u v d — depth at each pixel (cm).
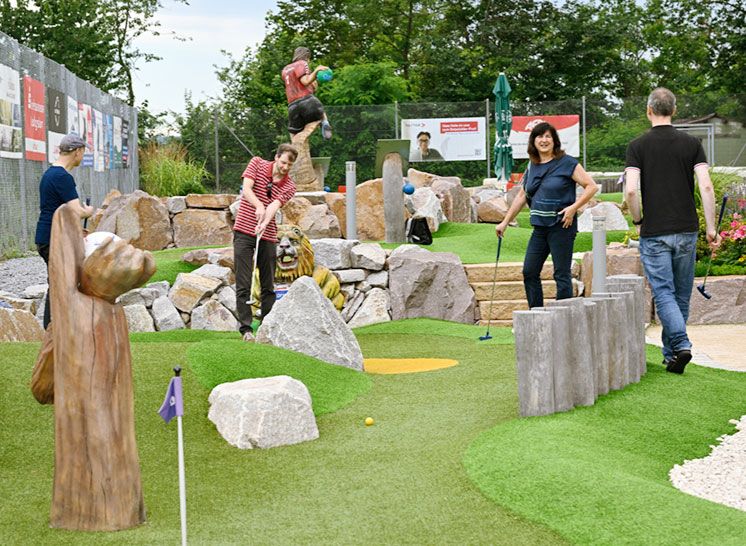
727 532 396
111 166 2561
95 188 2353
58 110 1980
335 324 793
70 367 431
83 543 411
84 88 2264
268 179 872
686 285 791
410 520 430
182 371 655
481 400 663
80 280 437
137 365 660
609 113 3381
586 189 844
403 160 1616
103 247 430
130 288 440
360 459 528
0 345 682
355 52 5169
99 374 431
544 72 4738
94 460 430
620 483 450
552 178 853
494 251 1491
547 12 4978
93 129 2331
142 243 1673
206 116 3238
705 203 762
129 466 437
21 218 1717
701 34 5047
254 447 555
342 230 1730
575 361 627
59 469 432
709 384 741
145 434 569
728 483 515
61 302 433
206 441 565
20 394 591
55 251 435
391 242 1577
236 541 411
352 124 3381
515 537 407
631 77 4766
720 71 4928
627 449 551
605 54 4669
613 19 4831
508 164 2708
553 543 399
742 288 1219
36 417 568
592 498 434
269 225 873
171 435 570
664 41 5144
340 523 430
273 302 891
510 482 463
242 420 557
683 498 434
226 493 479
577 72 4753
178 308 1218
